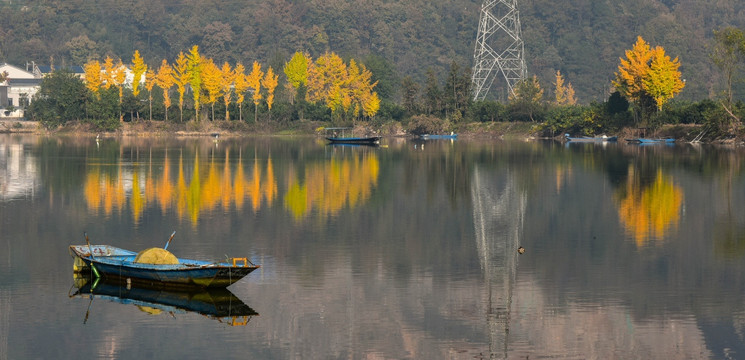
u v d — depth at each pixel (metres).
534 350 32.38
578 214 61.97
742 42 153.62
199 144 153.12
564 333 34.19
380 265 45.00
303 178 85.44
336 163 105.88
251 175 88.31
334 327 34.72
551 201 68.75
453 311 37.03
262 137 193.88
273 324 34.97
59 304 37.12
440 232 54.56
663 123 169.38
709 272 43.44
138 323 34.84
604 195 72.38
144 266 38.28
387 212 62.44
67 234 52.47
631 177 87.12
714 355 31.78
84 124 197.00
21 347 32.16
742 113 153.62
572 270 44.12
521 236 53.34
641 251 48.56
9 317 35.41
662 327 34.78
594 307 37.53
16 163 101.44
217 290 39.19
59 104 199.62
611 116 179.25
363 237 52.47
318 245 49.88
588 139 172.38
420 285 41.06
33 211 61.16
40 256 46.22
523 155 122.44
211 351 31.98
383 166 101.31
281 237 52.00
